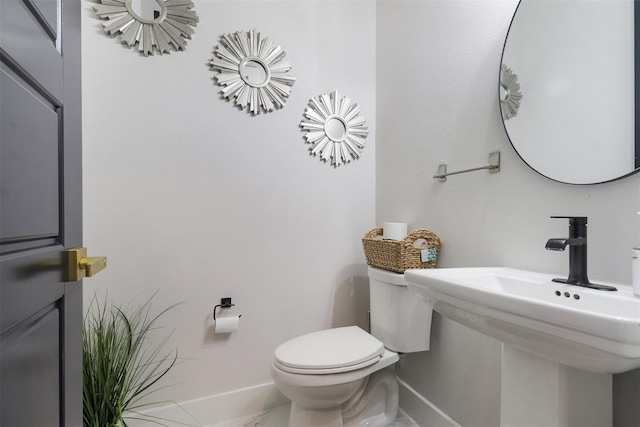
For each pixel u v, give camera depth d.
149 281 1.40
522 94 1.06
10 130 0.44
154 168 1.41
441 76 1.43
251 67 1.61
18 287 0.46
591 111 0.87
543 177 1.00
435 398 1.43
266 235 1.63
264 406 1.60
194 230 1.48
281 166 1.67
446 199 1.39
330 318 1.79
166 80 1.44
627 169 0.79
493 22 1.18
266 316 1.63
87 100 1.31
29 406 0.49
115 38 1.36
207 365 1.50
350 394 1.23
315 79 1.76
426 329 1.41
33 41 0.51
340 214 1.82
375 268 1.54
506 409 0.85
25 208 0.48
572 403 0.73
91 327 1.28
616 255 0.82
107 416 1.11
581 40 0.90
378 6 1.90
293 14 1.71
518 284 0.92
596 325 0.51
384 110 1.84
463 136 1.31
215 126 1.53
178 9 1.45
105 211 1.33
